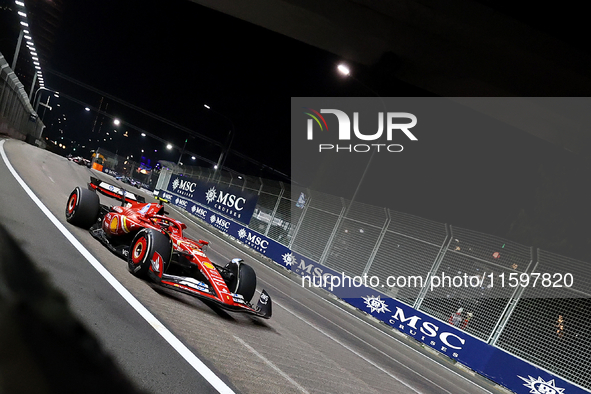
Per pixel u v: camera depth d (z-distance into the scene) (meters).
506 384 10.23
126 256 6.50
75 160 50.41
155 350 3.67
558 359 9.91
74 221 7.70
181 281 5.42
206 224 26.72
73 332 3.41
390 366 7.90
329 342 7.70
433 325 12.28
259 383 3.86
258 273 14.84
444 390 7.66
